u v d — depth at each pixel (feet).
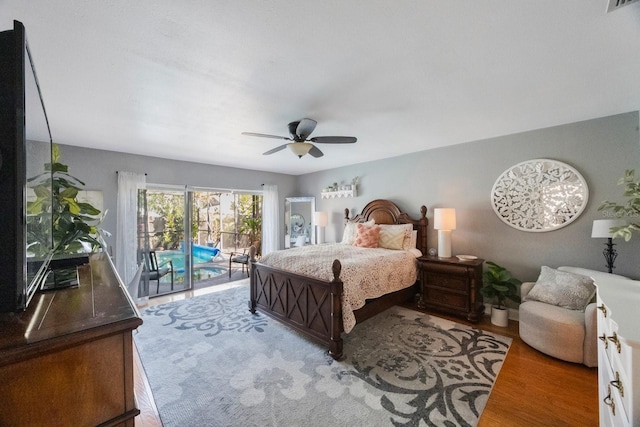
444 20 4.41
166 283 15.94
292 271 9.39
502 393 6.17
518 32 4.73
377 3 4.03
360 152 13.99
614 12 4.22
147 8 4.06
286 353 8.03
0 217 2.27
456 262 10.67
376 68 5.89
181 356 7.86
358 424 5.27
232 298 13.39
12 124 2.27
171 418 5.45
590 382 6.53
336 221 18.34
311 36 4.80
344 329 7.90
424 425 5.23
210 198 23.95
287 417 5.47
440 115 8.73
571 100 7.64
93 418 2.17
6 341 1.91
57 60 5.42
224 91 6.89
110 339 2.27
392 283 10.50
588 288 7.89
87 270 4.39
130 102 7.51
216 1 3.95
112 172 13.15
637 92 7.13
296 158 15.34
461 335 9.21
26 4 3.90
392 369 7.16
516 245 10.70
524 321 8.38
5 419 1.82
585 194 9.12
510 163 10.83
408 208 14.26
